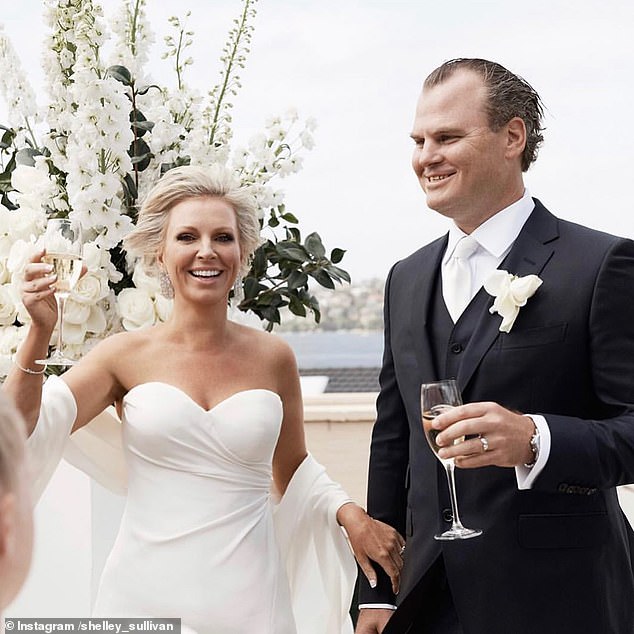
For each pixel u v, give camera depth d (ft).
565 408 7.08
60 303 7.62
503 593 7.10
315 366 19.86
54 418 7.33
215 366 7.77
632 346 6.88
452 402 6.43
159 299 8.93
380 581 8.05
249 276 9.57
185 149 9.58
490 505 7.19
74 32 9.23
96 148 8.78
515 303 7.02
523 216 7.51
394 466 8.27
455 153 7.22
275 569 7.63
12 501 2.82
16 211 8.91
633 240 7.12
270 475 7.84
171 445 7.44
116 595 7.43
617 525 7.44
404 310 7.88
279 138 9.75
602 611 7.11
